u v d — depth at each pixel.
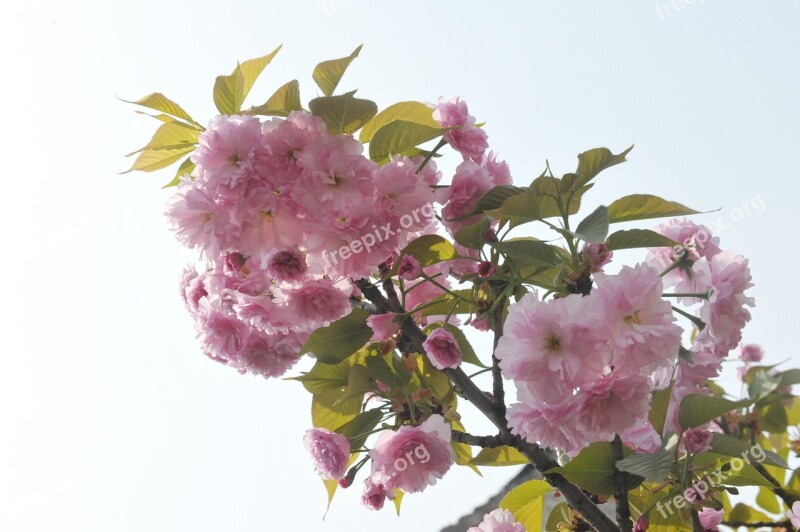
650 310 0.89
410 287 1.01
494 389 0.97
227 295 0.99
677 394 0.96
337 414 1.03
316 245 0.94
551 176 0.96
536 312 0.88
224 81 1.00
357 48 0.98
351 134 0.96
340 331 0.99
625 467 0.90
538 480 1.03
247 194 0.93
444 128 0.97
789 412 1.27
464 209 1.00
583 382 0.88
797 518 1.09
